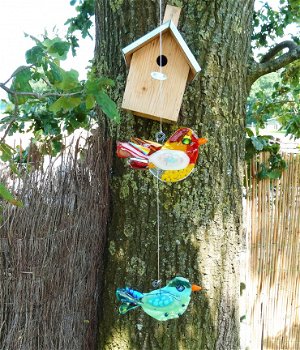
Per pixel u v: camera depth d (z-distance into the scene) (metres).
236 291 1.81
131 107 1.60
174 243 1.72
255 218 2.27
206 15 1.70
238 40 1.75
